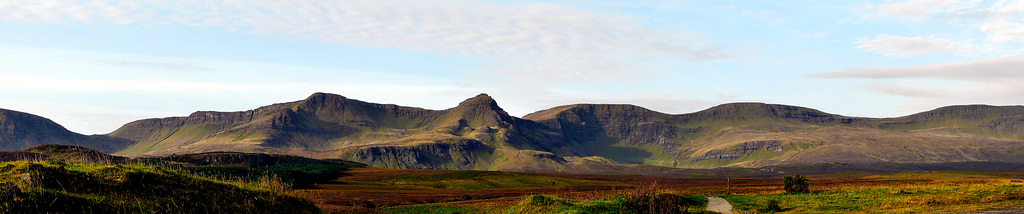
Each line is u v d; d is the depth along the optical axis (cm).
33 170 3100
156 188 3512
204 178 3956
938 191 7331
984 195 6581
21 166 3114
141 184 3472
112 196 3228
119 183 3372
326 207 6700
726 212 6606
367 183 17600
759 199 7800
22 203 2781
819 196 7725
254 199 3953
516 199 10794
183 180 3750
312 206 4566
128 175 3466
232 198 3825
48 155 12975
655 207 5119
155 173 3662
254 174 13350
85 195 3131
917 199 6638
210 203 3628
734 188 13088
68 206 2952
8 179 2952
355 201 9375
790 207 6894
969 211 5450
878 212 5800
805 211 6438
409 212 8138
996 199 6303
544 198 5159
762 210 6800
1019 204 5834
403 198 11412
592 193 13575
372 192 13362
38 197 2884
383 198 11294
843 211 6197
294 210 4200
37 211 2802
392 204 9794
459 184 19338
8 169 3081
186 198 3538
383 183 18175
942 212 5469
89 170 3425
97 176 3369
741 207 7012
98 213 3030
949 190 7344
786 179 8856
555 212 4775
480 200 10888
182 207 3422
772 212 6625
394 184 18138
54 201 2898
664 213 5050
